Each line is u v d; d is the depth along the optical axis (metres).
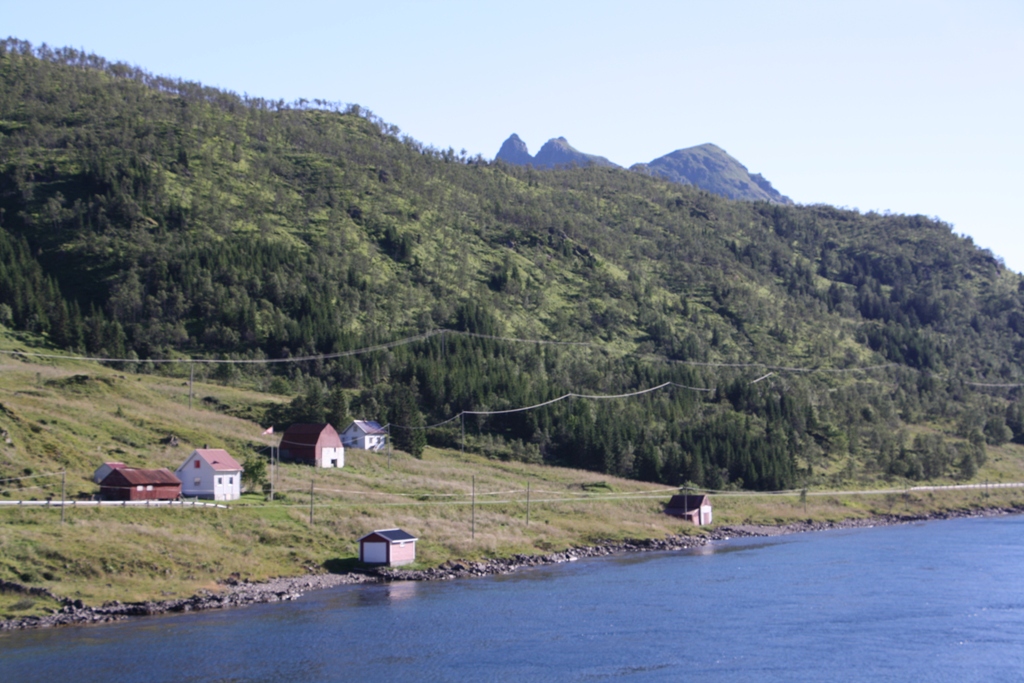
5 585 75.06
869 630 75.50
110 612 74.25
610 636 72.69
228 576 86.88
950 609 83.62
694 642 71.31
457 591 89.81
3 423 113.06
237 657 64.56
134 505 97.69
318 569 94.62
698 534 137.75
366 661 64.75
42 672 59.78
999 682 61.81
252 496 114.62
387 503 122.12
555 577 99.38
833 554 119.69
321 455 140.88
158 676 59.75
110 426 130.12
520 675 62.19
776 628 75.94
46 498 96.25
